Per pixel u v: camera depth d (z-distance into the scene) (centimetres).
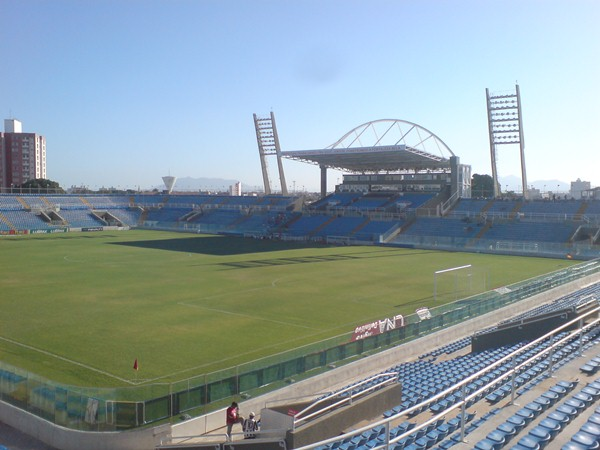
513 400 1568
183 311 3969
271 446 1612
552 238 8125
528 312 3478
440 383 2072
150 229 12612
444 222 9519
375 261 7031
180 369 2675
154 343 3123
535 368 1917
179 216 13238
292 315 3866
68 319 3688
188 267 6322
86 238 10100
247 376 2206
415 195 10969
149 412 1911
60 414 1912
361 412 1797
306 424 1633
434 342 3141
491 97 10244
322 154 9525
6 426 2052
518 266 6531
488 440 1251
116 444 1834
